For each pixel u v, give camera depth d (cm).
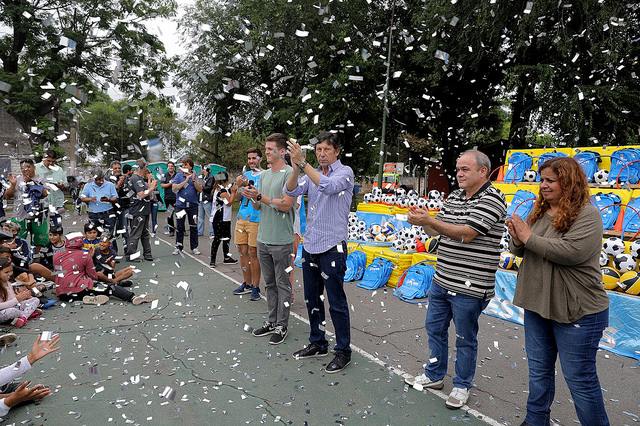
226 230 706
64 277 486
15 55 1414
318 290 341
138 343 371
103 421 249
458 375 278
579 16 926
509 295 466
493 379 317
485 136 1795
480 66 1280
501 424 253
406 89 1452
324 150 321
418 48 1284
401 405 273
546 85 999
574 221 210
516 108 1282
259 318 447
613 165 529
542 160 598
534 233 231
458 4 1010
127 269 556
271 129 1587
